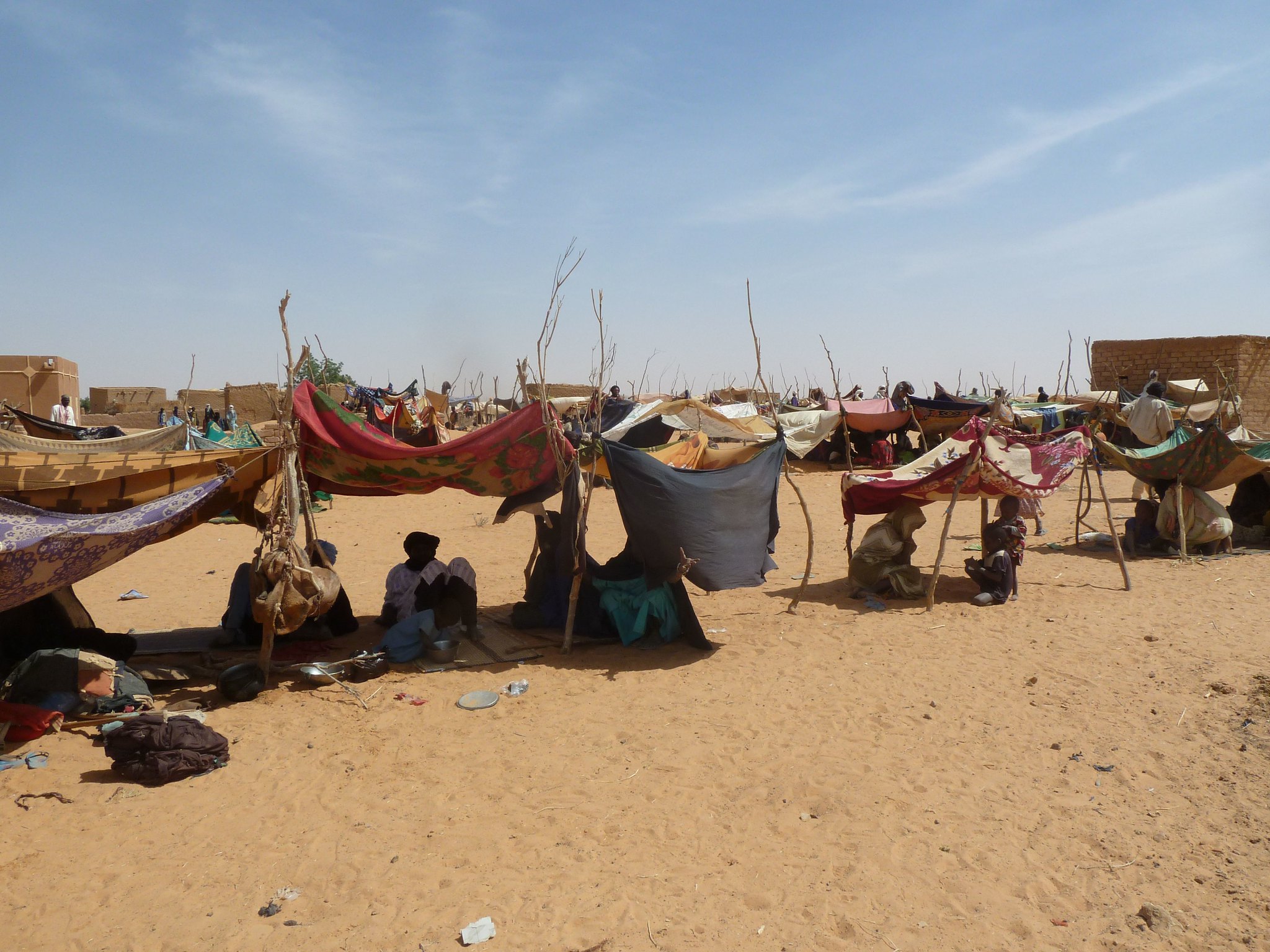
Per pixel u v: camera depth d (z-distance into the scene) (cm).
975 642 840
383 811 521
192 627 927
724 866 458
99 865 461
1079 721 637
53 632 736
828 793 534
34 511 615
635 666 799
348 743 622
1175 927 397
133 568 1258
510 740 628
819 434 2333
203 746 578
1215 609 917
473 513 1789
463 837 490
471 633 864
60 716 637
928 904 421
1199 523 1194
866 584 1048
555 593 900
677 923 408
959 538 1403
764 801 530
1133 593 1002
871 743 611
